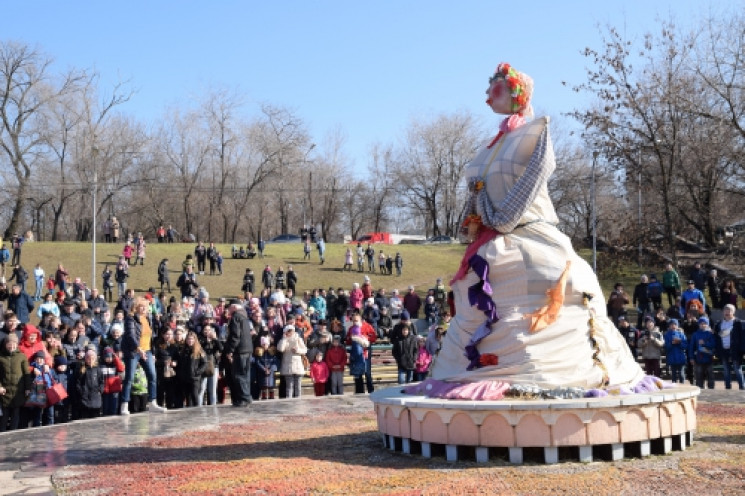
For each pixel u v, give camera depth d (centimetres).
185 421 1388
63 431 1310
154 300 2767
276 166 8450
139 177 8000
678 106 4053
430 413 860
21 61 6969
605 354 926
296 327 2188
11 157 7000
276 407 1577
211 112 8294
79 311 2445
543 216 956
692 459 832
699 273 3175
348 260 5297
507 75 1007
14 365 1420
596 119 4175
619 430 824
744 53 4072
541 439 809
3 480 873
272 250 5997
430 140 8912
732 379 2386
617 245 4631
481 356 912
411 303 3312
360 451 954
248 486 774
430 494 704
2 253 4112
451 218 9188
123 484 820
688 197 4419
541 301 906
